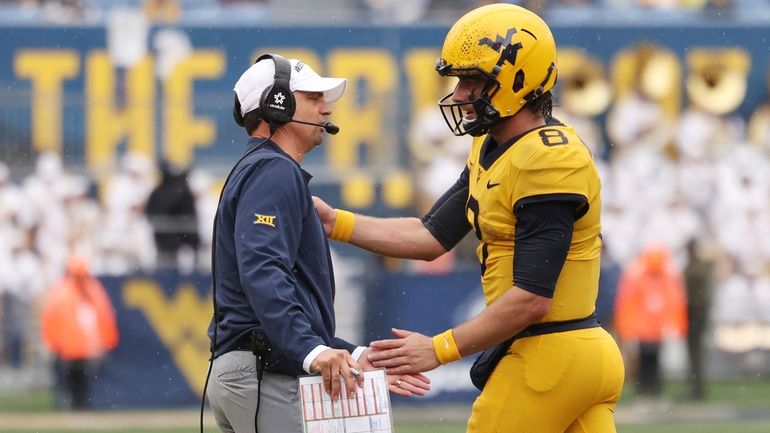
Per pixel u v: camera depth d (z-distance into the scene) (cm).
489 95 1410
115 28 3697
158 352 3428
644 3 4059
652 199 3766
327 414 1356
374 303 3478
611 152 3788
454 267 3528
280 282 1355
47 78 3681
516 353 1449
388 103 3628
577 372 1429
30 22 3691
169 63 3697
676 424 3166
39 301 3459
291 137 1473
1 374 3434
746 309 3672
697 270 3656
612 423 1498
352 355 1455
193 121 3638
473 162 1509
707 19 3862
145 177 3575
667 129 3794
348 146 3600
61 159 3581
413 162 3606
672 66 3800
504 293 1417
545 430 1448
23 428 3075
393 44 3669
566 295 1434
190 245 3547
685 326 3597
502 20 1416
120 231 3544
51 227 3519
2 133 3569
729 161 3803
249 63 3716
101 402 3391
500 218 1418
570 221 1388
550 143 1385
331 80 1477
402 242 1634
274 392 1412
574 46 3784
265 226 1373
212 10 4069
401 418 3244
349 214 1642
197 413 3378
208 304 3456
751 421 3172
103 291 3428
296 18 3703
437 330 3491
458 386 3434
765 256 3719
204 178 3594
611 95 3781
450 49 1423
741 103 3816
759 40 3825
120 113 3622
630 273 3591
